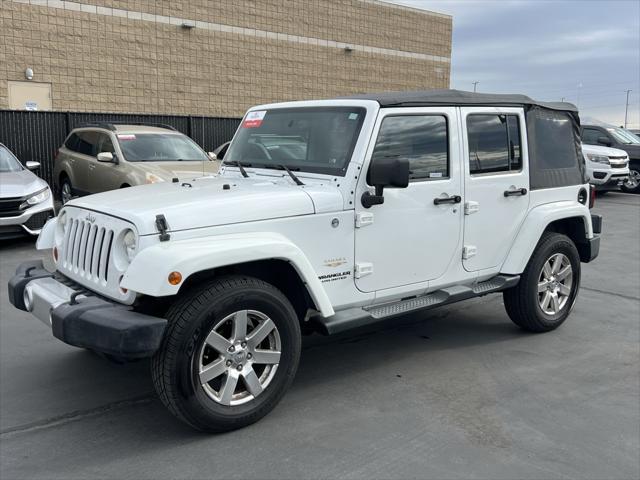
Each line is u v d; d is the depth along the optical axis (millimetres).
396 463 3293
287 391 4070
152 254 3217
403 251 4344
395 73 21688
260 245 3477
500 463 3311
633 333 5598
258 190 3893
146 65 15953
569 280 5637
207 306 3342
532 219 5199
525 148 5180
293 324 3740
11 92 14031
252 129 4906
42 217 8820
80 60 14891
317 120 4391
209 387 3510
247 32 17688
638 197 17094
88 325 3266
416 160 4383
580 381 4469
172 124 14875
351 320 4008
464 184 4676
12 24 13859
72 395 4113
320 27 19312
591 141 17797
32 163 10000
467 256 4781
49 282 3973
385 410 3941
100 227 3637
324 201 3895
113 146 10336
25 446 3436
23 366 4582
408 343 5262
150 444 3471
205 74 17062
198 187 4105
